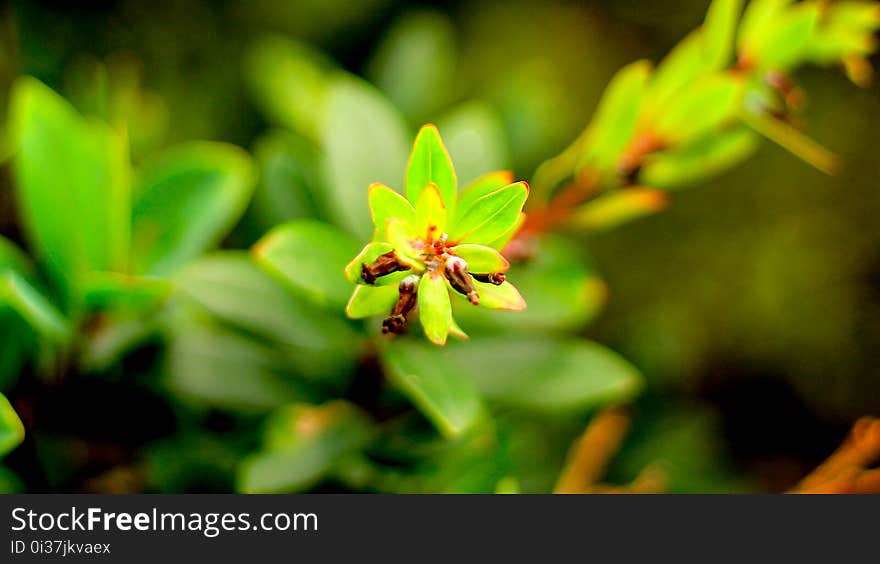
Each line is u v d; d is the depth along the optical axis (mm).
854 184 771
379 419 446
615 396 446
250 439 452
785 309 777
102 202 423
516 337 454
